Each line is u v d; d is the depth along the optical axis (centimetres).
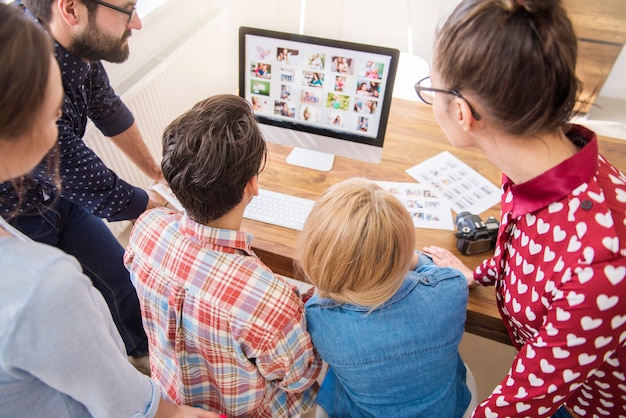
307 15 277
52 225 129
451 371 96
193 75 216
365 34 276
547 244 69
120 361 64
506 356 170
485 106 59
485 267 101
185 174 73
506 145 65
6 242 50
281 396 103
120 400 66
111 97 137
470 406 106
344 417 99
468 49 56
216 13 227
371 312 83
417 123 158
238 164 73
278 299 78
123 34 109
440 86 65
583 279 62
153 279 82
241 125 76
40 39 47
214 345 81
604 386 87
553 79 53
